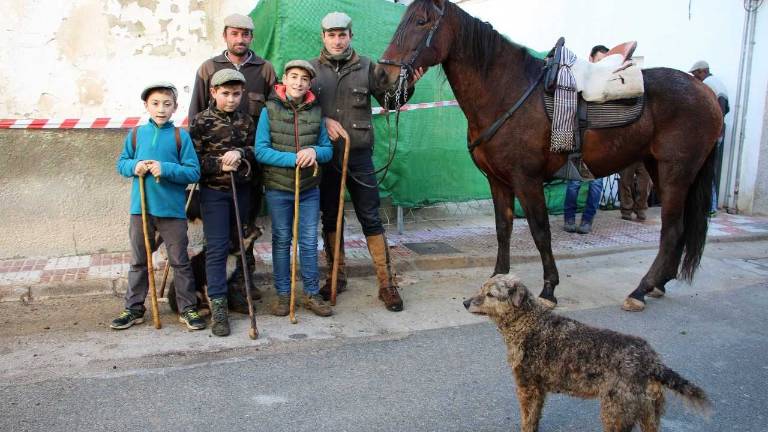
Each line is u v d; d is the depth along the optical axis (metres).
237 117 4.53
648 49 9.81
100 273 5.53
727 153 9.18
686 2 9.23
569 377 2.88
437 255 6.40
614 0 9.93
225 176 4.40
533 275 6.14
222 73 4.30
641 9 9.76
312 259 4.84
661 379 2.67
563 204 8.84
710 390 3.75
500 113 4.98
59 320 4.64
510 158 5.02
